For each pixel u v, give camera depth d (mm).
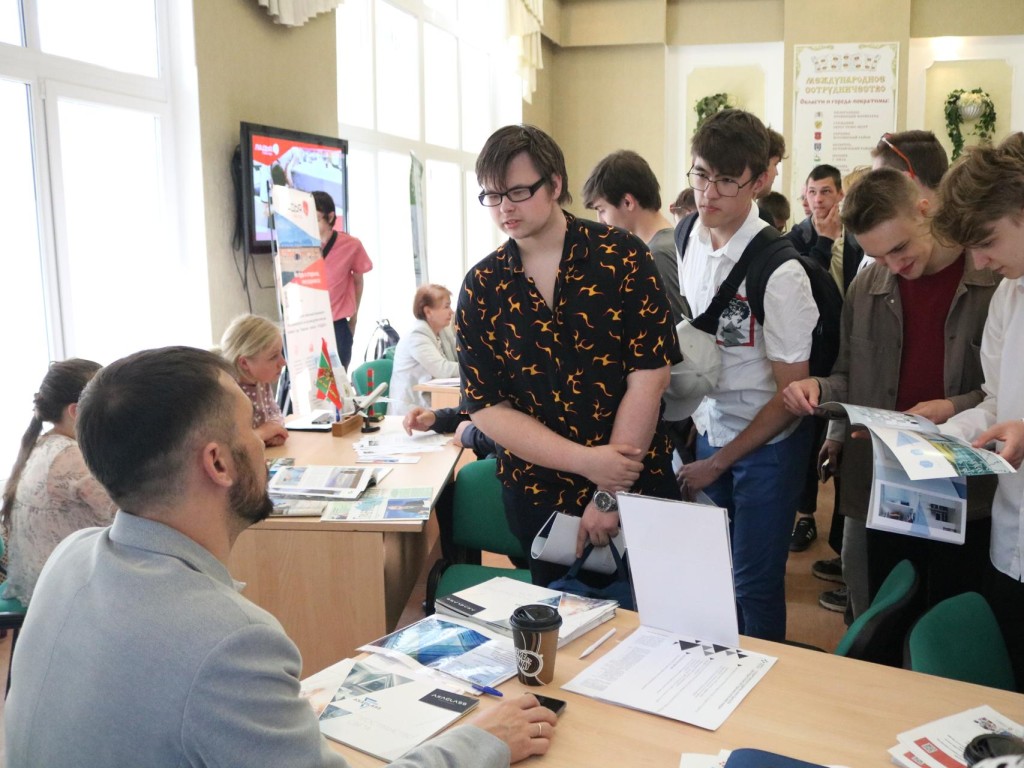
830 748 1286
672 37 8828
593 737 1329
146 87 4133
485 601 1800
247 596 2525
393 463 3072
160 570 1076
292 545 2490
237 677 1008
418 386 4598
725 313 2361
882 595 1722
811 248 3832
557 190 1967
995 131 8328
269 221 4715
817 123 8367
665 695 1442
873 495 1633
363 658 1592
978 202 1583
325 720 1376
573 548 2029
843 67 8273
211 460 1114
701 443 2658
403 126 6961
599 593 2012
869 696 1431
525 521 2133
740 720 1365
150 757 1002
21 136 3576
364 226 6426
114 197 4074
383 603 2479
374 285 6516
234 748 991
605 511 1963
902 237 2096
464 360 2117
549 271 1997
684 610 1646
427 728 1353
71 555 1175
